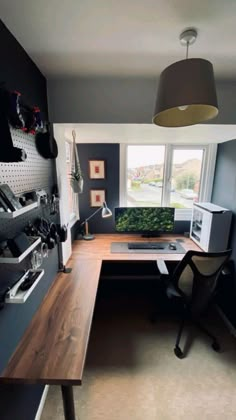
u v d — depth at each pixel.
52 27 1.03
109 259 2.06
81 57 1.31
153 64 1.40
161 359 1.74
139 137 2.25
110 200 2.73
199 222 2.42
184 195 2.78
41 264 1.35
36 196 1.22
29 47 1.19
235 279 2.04
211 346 1.88
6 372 0.92
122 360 1.73
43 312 1.30
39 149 1.38
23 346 1.06
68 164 2.30
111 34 1.09
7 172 0.99
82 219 2.77
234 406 1.39
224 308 2.22
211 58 1.32
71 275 1.75
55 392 1.47
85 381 1.55
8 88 1.03
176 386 1.52
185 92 0.89
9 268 0.99
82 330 1.16
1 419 0.94
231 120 1.70
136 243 2.45
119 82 1.63
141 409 1.37
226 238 2.16
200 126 1.74
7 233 0.97
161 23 1.01
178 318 2.25
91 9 0.92
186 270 1.73
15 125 1.02
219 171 2.53
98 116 1.67
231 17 0.97
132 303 2.51
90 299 1.43
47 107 1.64
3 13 0.93
